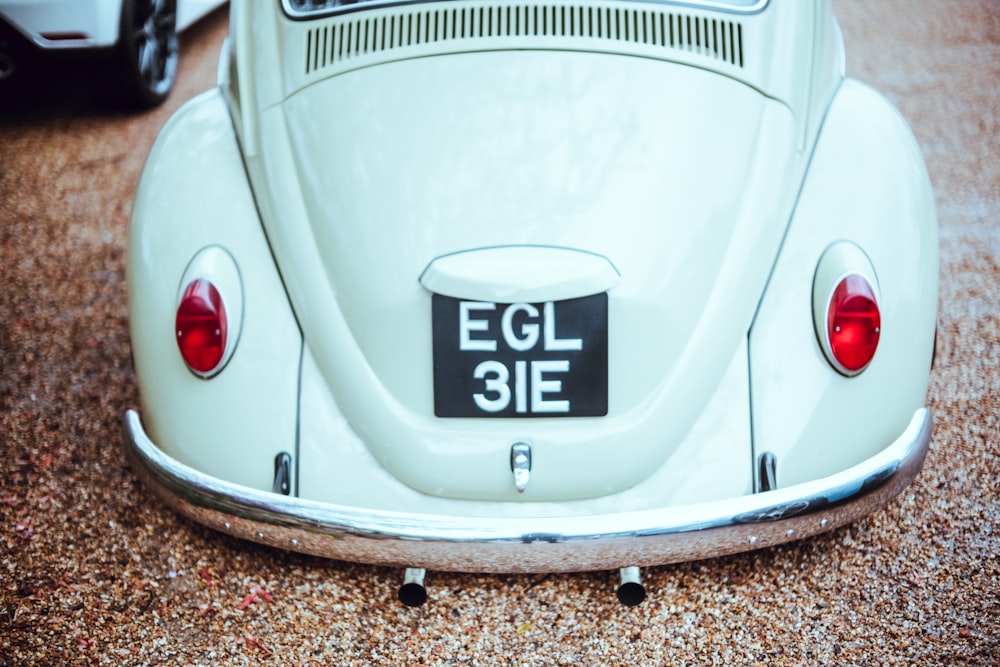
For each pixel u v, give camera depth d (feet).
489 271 6.63
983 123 15.49
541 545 6.46
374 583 8.03
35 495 9.05
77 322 11.82
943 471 9.05
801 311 7.07
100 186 14.76
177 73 18.44
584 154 7.16
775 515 6.59
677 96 7.50
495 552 6.52
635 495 6.84
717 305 7.00
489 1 7.93
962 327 11.12
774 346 7.02
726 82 7.73
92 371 10.95
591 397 6.70
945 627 7.40
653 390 6.79
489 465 6.71
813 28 8.63
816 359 6.98
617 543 6.47
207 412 7.10
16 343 11.41
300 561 8.23
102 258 13.08
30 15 14.98
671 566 8.06
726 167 7.34
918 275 7.27
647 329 6.77
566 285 6.61
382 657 7.35
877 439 7.07
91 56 15.66
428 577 8.05
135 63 16.29
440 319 6.70
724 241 7.15
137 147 15.93
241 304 7.18
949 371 10.45
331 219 7.24
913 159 7.82
